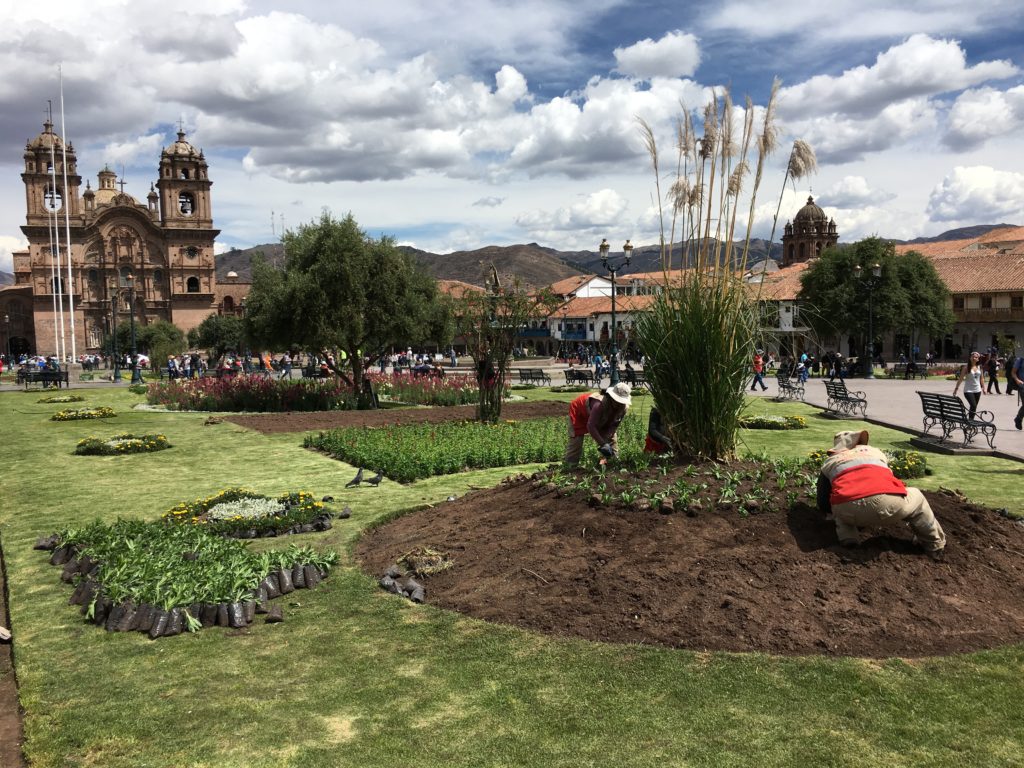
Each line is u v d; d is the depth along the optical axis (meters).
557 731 3.84
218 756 3.70
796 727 3.82
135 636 5.25
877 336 47.34
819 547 5.71
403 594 5.84
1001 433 15.09
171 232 92.81
